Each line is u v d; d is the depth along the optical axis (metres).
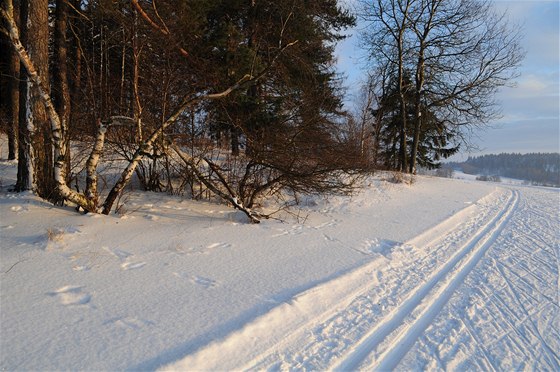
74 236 5.57
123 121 6.65
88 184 6.63
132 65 7.20
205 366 3.03
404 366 3.31
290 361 3.25
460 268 5.97
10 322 3.37
